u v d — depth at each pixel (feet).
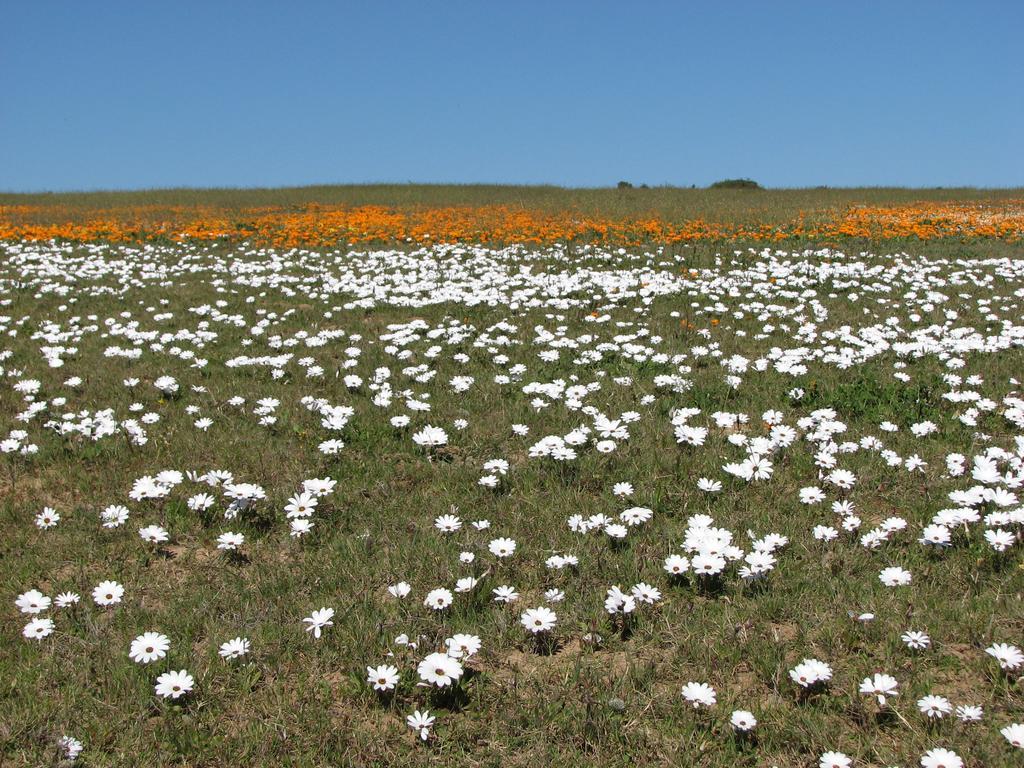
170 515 16.38
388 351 28.04
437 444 19.61
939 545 14.21
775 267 44.57
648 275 42.60
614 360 27.12
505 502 16.72
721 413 20.75
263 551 15.24
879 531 14.53
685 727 10.41
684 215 75.31
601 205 91.91
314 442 20.08
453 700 11.16
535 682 11.34
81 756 10.12
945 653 11.66
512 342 29.30
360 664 11.71
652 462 18.34
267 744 10.22
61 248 55.42
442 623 12.79
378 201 106.93
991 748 9.76
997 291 37.04
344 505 16.81
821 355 26.91
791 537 15.03
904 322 31.89
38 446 19.62
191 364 27.12
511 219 74.28
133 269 47.26
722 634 12.21
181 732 10.46
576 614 12.90
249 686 11.38
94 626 12.59
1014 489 16.48
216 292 39.73
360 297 37.93
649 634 12.38
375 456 19.24
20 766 9.92
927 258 47.91
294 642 12.28
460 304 36.09
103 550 15.12
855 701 10.70
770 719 10.52
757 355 27.73
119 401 23.17
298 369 26.50
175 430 20.84
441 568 14.23
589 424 20.92
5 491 17.56
